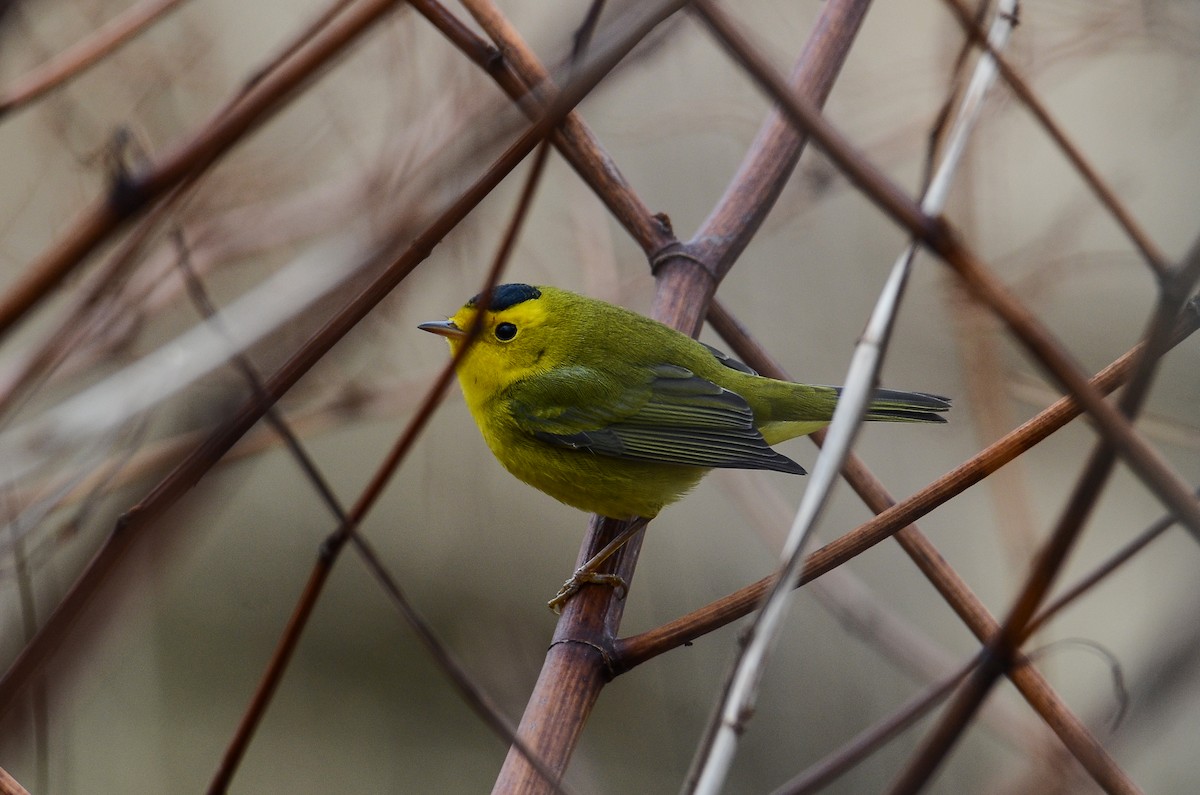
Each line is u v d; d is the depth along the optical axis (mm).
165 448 7969
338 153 10344
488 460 15273
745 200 9148
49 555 6934
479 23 7371
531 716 6605
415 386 10883
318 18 5414
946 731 4461
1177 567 13117
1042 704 5906
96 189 9367
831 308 14602
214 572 16000
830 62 8859
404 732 15828
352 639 16000
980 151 10430
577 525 15906
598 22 4801
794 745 13766
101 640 7484
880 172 4387
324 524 16328
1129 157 13727
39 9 9055
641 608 14883
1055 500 14172
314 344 5434
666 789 13906
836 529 14703
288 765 15359
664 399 10070
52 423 6844
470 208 5305
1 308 4043
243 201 9844
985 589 14375
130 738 13938
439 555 14961
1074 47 10164
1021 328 4367
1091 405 4320
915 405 9859
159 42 10148
